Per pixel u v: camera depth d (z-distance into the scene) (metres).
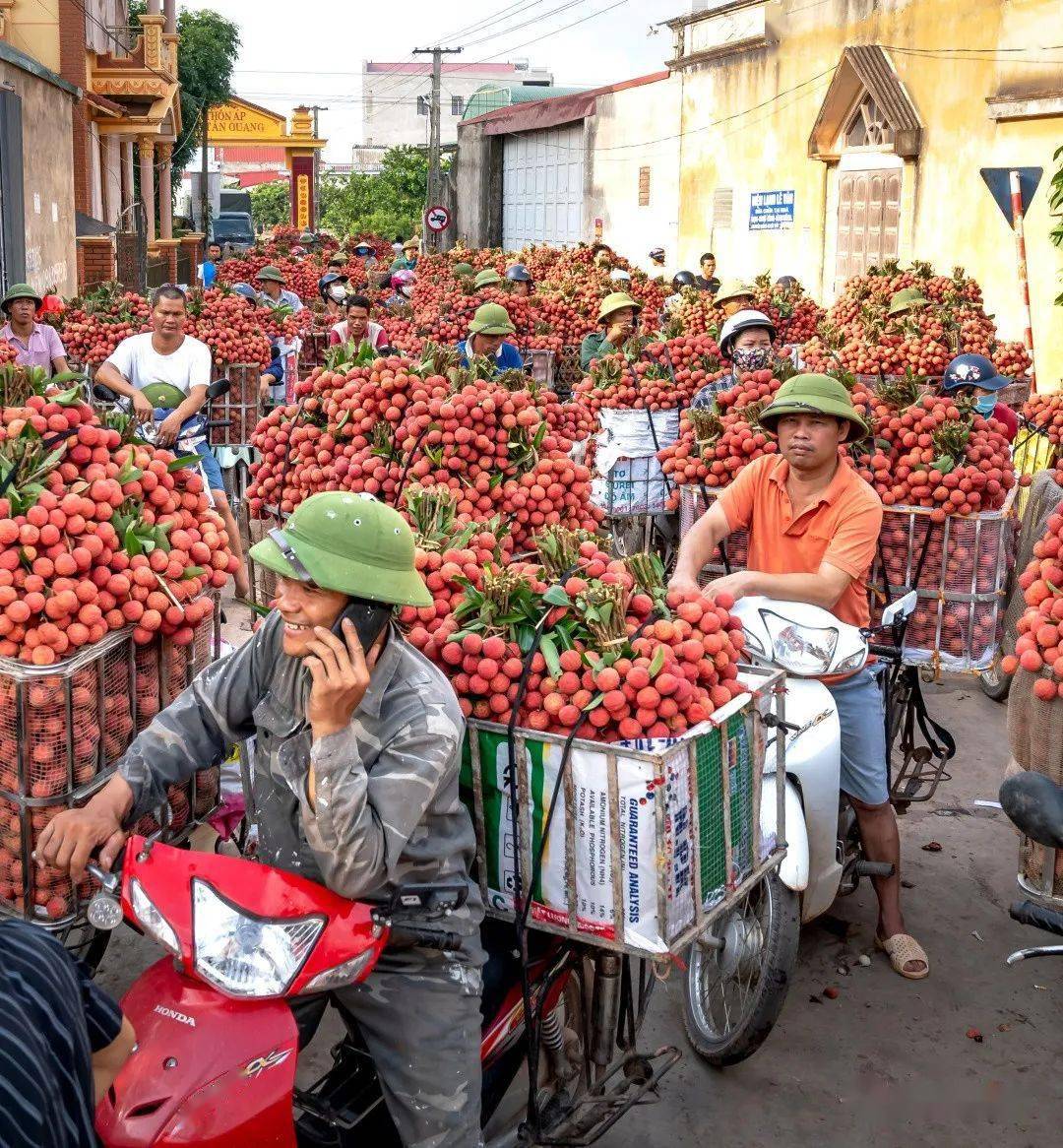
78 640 3.17
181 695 2.88
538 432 5.35
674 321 10.99
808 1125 3.73
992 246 18.62
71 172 20.89
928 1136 3.70
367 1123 2.94
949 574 5.49
